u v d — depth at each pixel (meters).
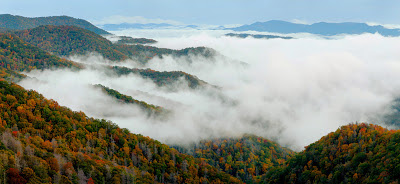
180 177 130.88
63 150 98.75
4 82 132.25
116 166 108.19
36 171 76.75
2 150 77.06
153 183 114.69
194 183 131.38
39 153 87.25
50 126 117.81
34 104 126.94
